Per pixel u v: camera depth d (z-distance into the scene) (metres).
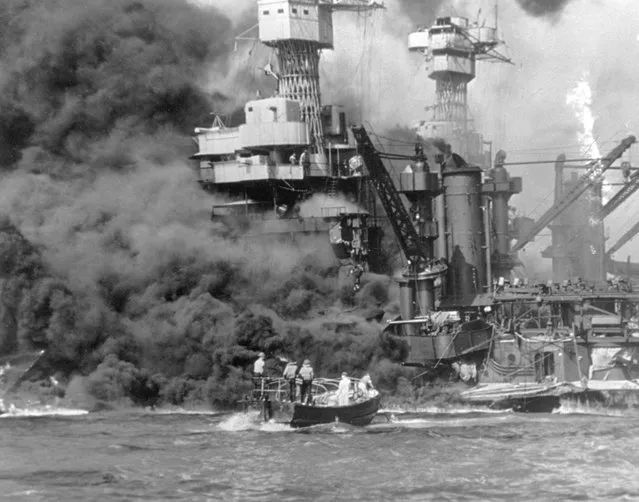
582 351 99.44
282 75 138.25
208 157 135.25
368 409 86.06
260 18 136.50
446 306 114.12
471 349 103.56
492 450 75.88
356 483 66.88
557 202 139.25
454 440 79.69
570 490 64.75
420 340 106.12
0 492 65.44
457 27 187.62
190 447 78.88
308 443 78.88
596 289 105.69
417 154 113.25
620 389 94.25
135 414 100.94
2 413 100.44
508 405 96.50
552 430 83.69
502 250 127.19
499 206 128.00
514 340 102.19
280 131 129.25
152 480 68.06
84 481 68.00
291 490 65.31
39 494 64.94
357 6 141.62
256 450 76.81
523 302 103.75
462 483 66.56
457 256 116.62
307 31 136.50
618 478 67.50
